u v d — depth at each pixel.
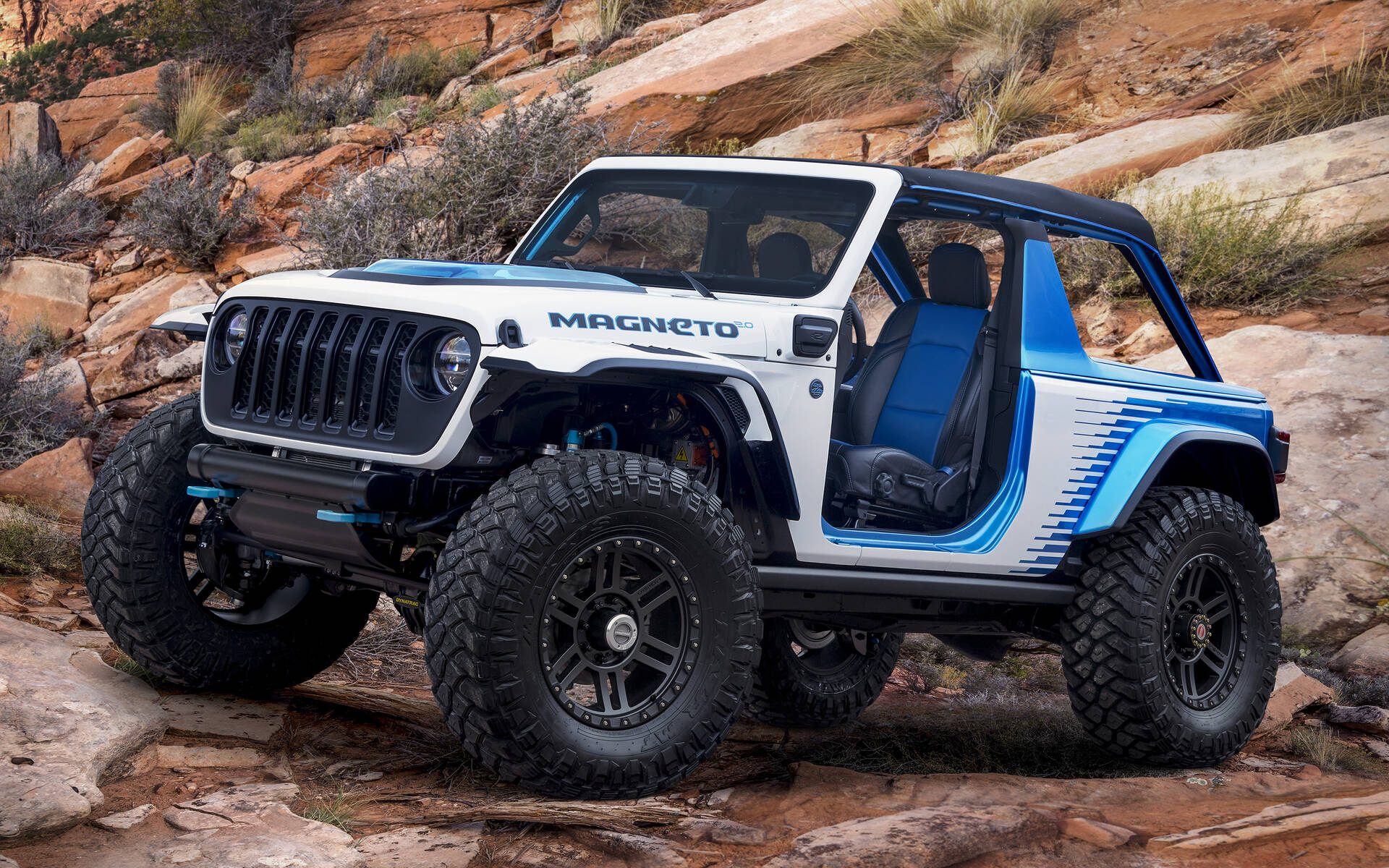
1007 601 4.30
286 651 4.26
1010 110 11.09
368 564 3.55
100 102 17.41
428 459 3.25
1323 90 10.03
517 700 3.20
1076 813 3.58
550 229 4.55
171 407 4.06
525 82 13.70
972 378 4.48
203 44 17.31
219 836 2.90
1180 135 10.08
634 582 3.49
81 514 6.96
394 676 4.91
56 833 2.85
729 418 3.59
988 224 4.56
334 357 3.43
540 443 3.62
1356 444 6.96
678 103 11.57
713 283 4.09
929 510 4.28
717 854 3.13
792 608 3.97
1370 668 5.81
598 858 3.07
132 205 12.29
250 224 11.69
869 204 4.04
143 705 3.78
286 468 3.45
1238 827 3.46
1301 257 8.63
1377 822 3.56
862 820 3.33
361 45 16.50
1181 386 4.79
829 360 3.84
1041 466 4.27
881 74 11.99
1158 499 4.54
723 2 14.79
